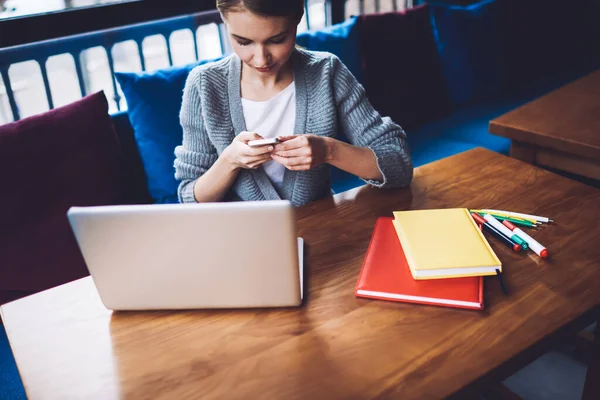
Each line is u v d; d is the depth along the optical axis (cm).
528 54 299
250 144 112
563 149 164
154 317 95
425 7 254
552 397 158
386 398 76
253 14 104
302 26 270
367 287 96
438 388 77
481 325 88
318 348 86
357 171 127
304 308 94
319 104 137
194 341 89
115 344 90
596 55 335
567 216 117
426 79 248
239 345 88
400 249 106
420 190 131
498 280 98
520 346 83
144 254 88
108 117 172
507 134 177
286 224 83
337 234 115
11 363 129
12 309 100
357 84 143
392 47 239
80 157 162
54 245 155
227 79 136
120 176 171
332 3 271
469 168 141
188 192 135
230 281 90
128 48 221
